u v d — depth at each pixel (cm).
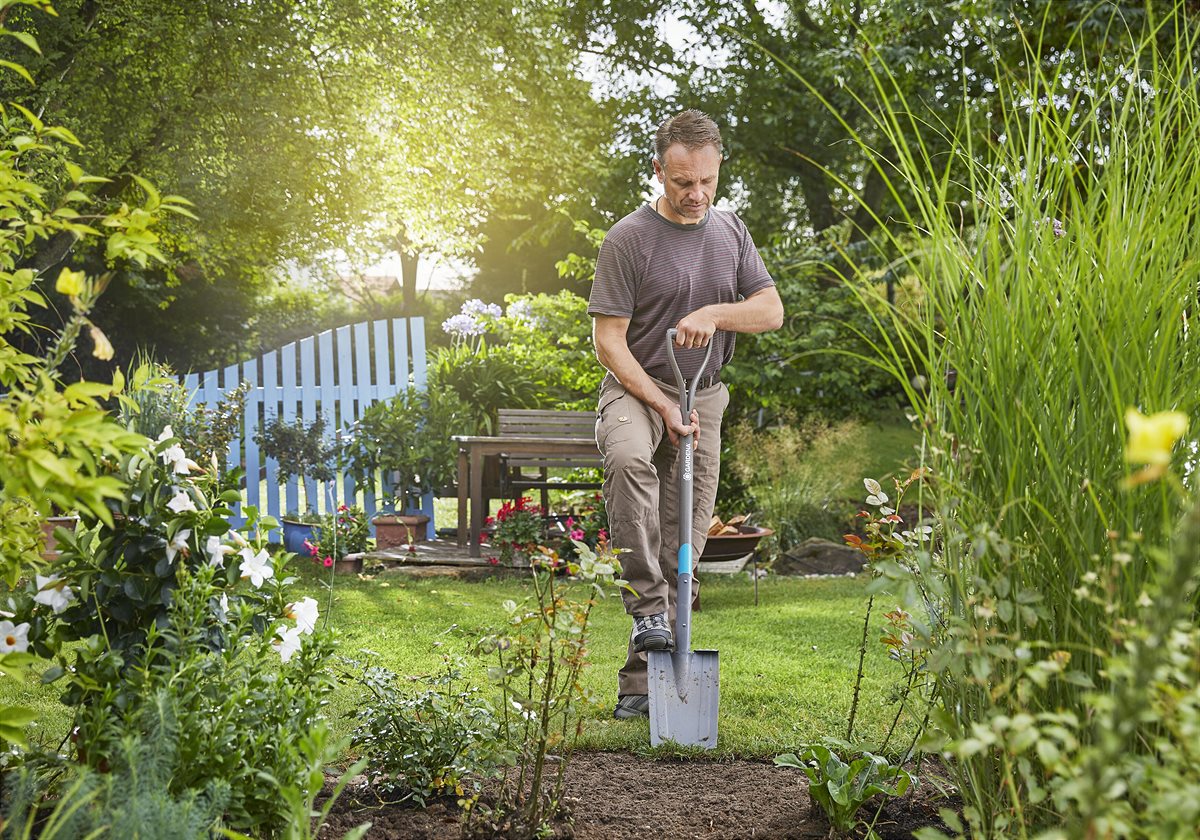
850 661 415
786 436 833
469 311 1016
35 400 150
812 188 1645
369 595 589
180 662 185
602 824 220
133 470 202
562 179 1489
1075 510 154
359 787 236
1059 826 155
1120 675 134
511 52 1326
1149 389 146
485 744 222
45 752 201
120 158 1150
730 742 285
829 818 218
